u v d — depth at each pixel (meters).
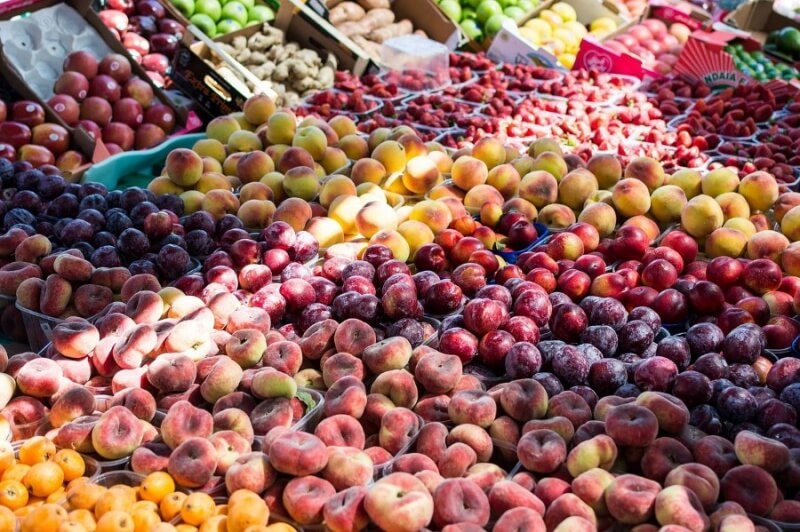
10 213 2.01
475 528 1.34
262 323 1.71
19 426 1.55
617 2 4.19
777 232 2.03
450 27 3.67
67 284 1.77
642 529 1.36
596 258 1.90
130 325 1.67
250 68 3.21
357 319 1.69
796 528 1.39
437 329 1.76
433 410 1.57
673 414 1.48
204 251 1.96
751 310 1.80
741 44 3.63
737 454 1.45
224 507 1.41
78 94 2.74
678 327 1.80
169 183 2.21
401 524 1.33
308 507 1.38
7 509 1.38
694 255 2.01
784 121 2.83
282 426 1.50
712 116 2.82
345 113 2.84
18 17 2.81
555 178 2.22
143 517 1.38
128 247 1.88
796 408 1.54
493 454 1.53
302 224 2.05
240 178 2.28
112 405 1.56
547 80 3.19
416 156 2.29
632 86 3.14
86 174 2.54
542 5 3.99
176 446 1.48
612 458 1.44
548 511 1.39
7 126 2.55
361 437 1.50
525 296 1.74
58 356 1.65
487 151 2.26
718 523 1.36
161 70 3.12
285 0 3.35
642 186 2.12
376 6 3.66
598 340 1.67
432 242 2.02
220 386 1.57
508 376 1.64
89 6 2.91
